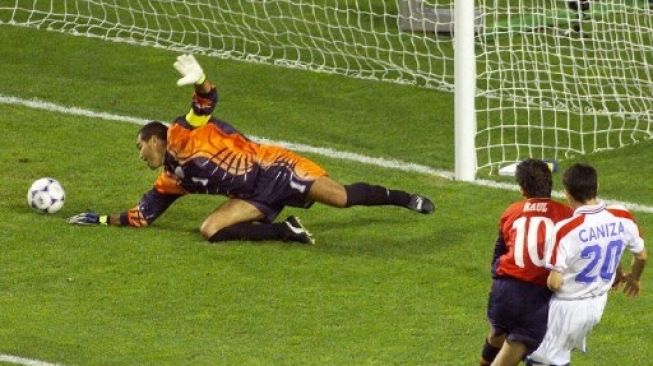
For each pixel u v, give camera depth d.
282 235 36.06
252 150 36.19
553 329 26.80
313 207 39.41
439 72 52.78
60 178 40.75
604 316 31.95
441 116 48.22
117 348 29.47
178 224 37.66
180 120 36.03
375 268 34.62
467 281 33.91
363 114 48.16
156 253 35.19
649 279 34.28
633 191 41.25
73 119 45.91
